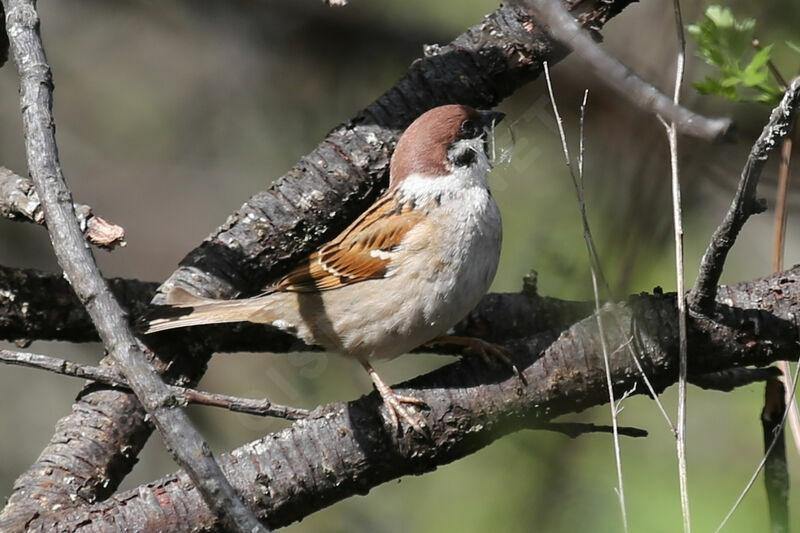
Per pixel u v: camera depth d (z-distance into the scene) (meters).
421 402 8.16
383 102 10.18
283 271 9.98
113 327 6.41
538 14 6.09
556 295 11.55
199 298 9.17
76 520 7.80
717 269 7.73
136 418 8.69
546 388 8.18
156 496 7.83
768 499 8.80
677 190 7.39
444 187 9.38
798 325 8.23
